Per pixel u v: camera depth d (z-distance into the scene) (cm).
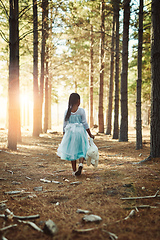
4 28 1379
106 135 1475
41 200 287
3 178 396
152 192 300
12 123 741
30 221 225
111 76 1468
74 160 422
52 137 1288
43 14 1108
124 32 1004
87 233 196
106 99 2581
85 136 413
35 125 1282
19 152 711
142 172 407
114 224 213
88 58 1786
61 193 314
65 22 976
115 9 1028
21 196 303
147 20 1402
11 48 739
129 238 186
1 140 986
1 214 239
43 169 486
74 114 408
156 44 488
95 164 405
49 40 1319
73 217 233
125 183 345
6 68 1806
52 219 229
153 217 225
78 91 2711
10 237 191
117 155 685
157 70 493
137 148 770
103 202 274
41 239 187
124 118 1055
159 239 183
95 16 1364
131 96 2858
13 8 735
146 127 2339
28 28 1267
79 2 1264
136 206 254
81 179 397
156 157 501
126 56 1020
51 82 1817
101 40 1364
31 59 1753
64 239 187
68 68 1741
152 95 504
